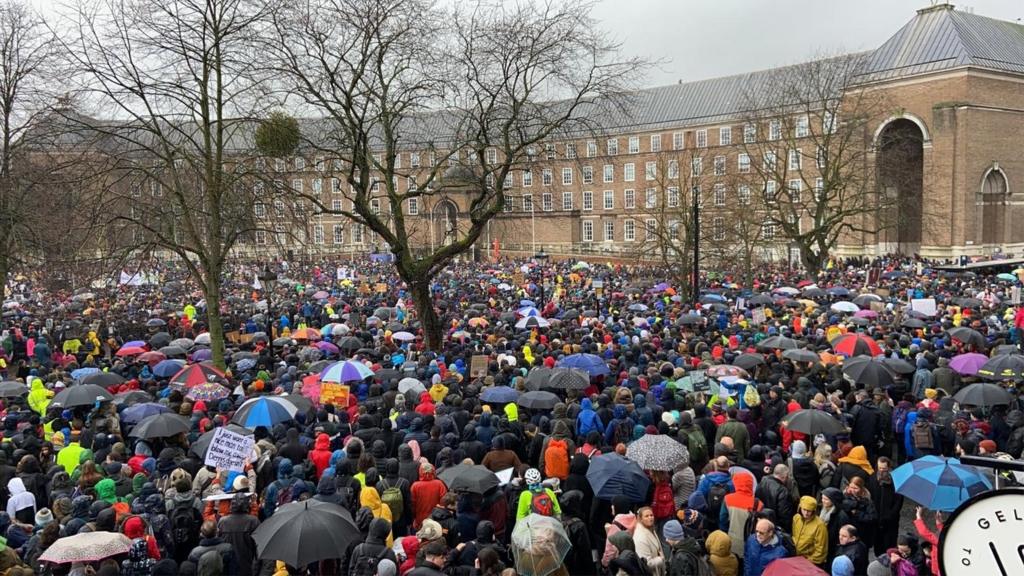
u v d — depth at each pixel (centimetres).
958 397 1525
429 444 1329
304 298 4497
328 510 906
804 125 9000
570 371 1666
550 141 2956
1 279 2853
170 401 1627
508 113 3134
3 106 3005
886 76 8506
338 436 1415
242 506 1035
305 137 2738
